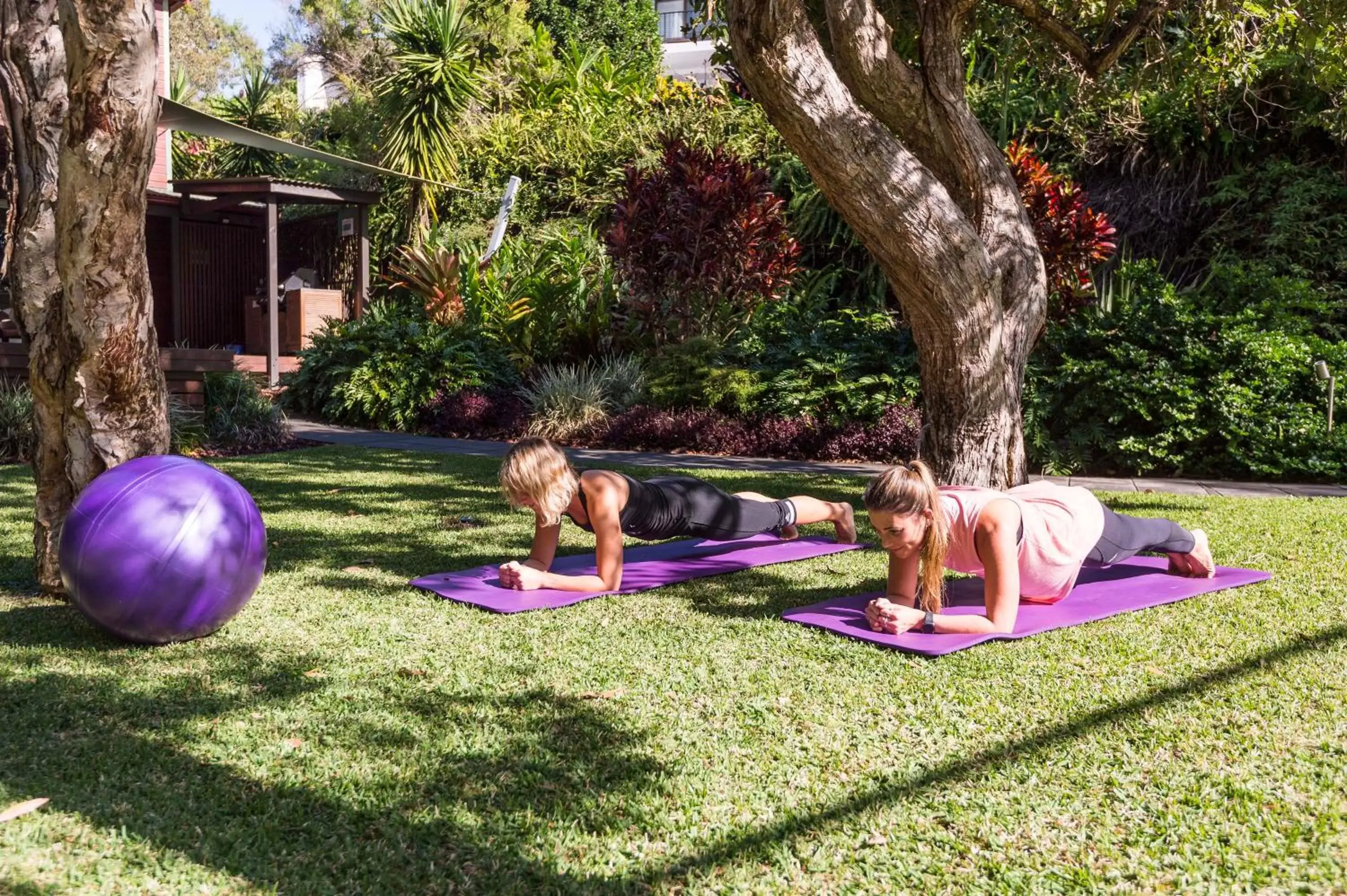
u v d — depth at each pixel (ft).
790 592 15.44
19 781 8.61
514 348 44.65
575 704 10.55
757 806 8.35
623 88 63.52
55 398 14.15
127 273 13.94
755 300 40.63
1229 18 27.07
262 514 21.26
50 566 14.53
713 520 16.78
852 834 7.93
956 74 21.13
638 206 39.73
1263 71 37.81
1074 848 7.71
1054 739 9.66
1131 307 34.04
